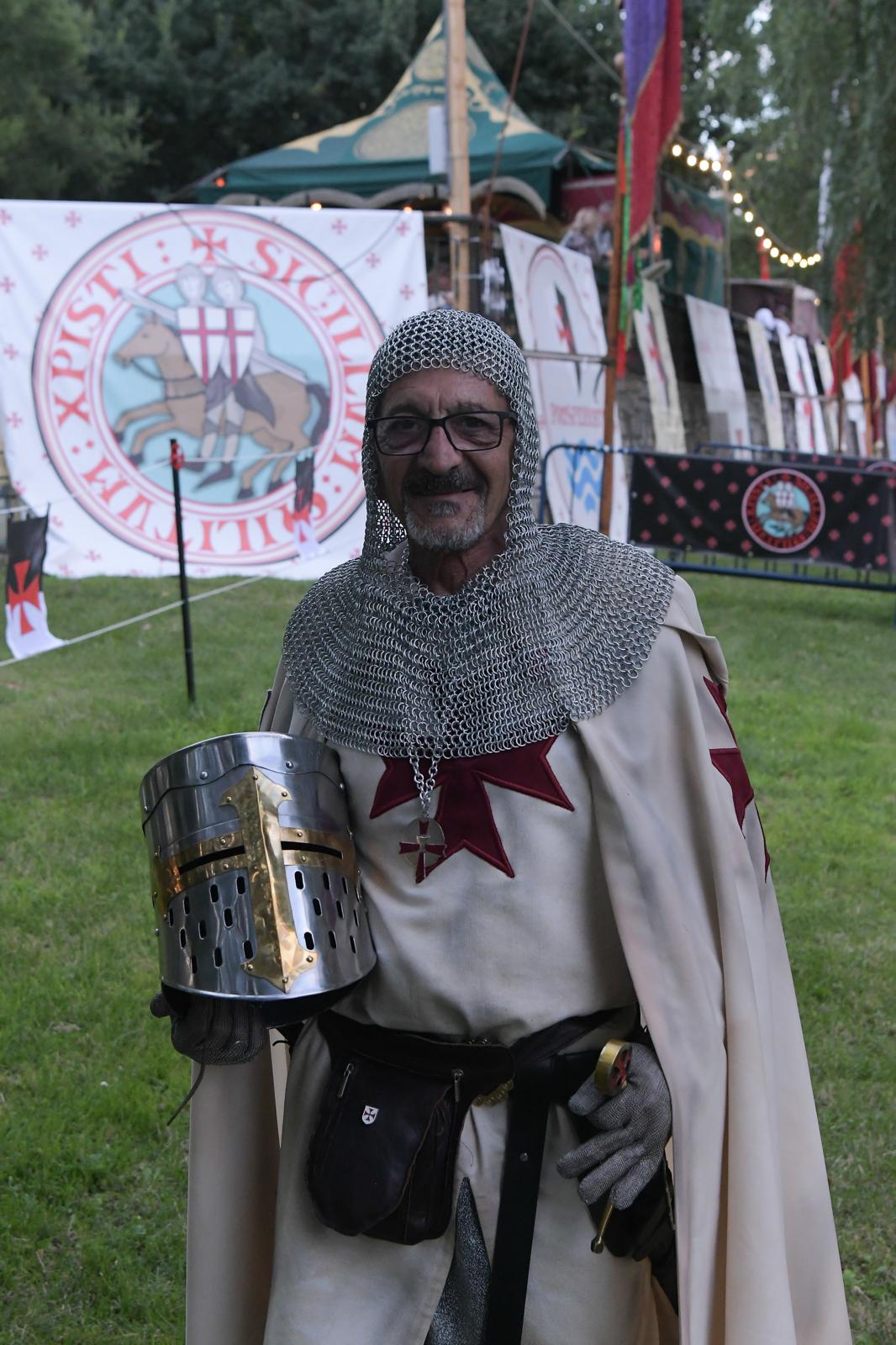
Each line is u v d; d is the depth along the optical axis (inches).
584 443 510.3
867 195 561.0
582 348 510.3
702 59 1080.2
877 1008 157.1
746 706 295.3
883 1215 120.0
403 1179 68.5
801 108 574.2
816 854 205.0
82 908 173.8
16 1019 146.4
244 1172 80.2
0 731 245.1
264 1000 64.1
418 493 69.7
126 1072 137.6
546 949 69.1
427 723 70.7
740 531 414.9
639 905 68.0
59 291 421.1
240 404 431.5
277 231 434.9
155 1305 107.0
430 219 468.8
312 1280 72.0
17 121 823.7
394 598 73.1
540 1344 70.1
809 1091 75.8
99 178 922.1
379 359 70.6
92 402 421.7
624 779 69.1
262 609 364.2
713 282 779.4
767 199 856.9
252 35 1077.1
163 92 1031.0
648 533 420.5
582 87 1040.2
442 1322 72.2
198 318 428.1
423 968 69.6
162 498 426.0
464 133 455.2
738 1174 67.8
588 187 620.4
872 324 606.2
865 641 382.6
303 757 69.9
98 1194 121.1
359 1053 72.8
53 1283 110.0
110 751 234.2
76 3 1027.9
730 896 69.4
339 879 68.4
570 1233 70.1
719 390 698.8
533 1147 69.8
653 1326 78.4
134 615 350.6
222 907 65.6
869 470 402.9
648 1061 66.9
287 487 433.4
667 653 71.6
